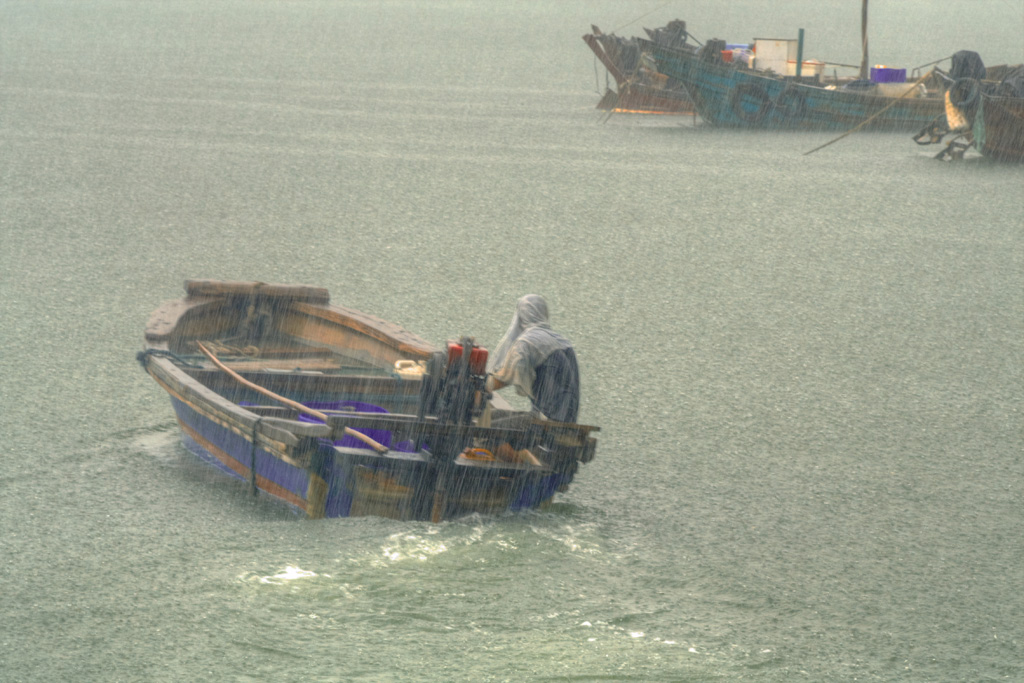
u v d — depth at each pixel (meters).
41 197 99.31
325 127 155.00
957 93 137.88
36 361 53.47
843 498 40.69
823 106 164.00
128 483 38.53
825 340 63.62
